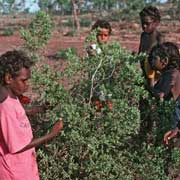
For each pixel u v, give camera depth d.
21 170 4.28
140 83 5.41
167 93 5.63
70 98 5.24
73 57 5.32
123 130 5.14
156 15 6.62
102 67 5.35
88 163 5.15
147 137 5.49
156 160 5.26
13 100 4.24
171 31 33.91
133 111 5.10
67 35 32.06
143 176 5.28
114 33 33.22
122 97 5.29
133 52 5.87
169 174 5.68
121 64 5.29
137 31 35.03
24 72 4.23
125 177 5.20
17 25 41.53
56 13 54.62
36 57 5.62
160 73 6.18
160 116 5.42
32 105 5.34
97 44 5.47
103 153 5.23
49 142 5.20
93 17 49.78
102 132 5.16
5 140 4.19
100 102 5.22
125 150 5.32
